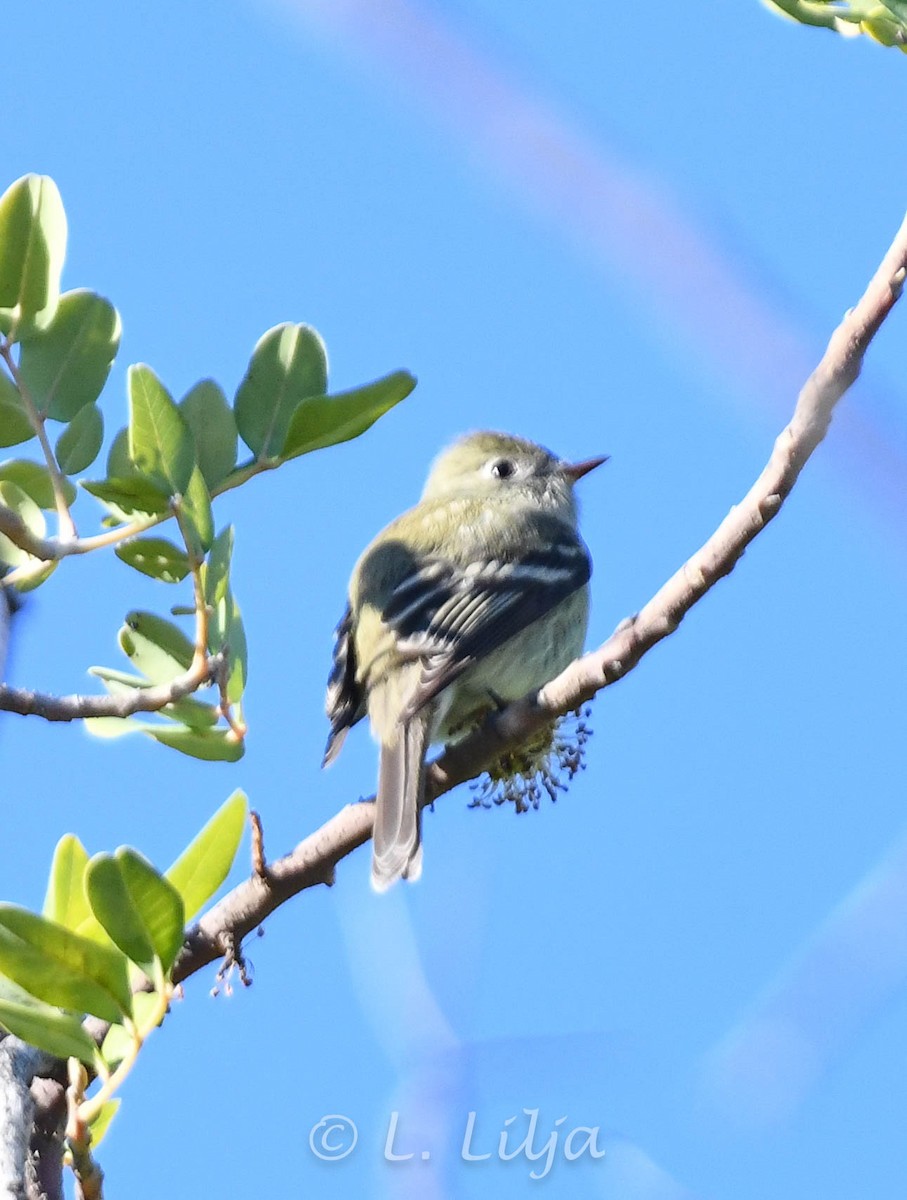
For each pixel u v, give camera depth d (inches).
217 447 309.7
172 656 320.2
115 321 305.9
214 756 305.4
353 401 302.4
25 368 297.9
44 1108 269.4
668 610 300.5
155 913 253.1
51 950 251.8
